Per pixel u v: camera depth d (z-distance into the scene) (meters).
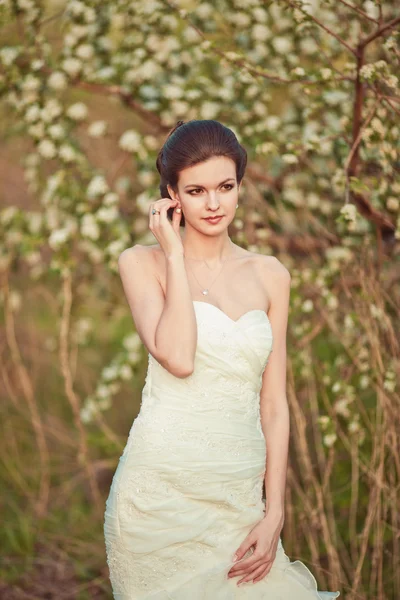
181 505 2.80
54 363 6.65
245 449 2.85
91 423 6.06
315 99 4.47
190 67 4.82
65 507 5.39
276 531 2.83
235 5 4.40
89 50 4.57
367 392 4.57
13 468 5.60
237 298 2.95
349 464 4.50
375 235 4.62
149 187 4.80
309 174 4.79
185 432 2.80
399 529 4.02
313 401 4.36
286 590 2.89
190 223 2.86
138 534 2.82
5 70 4.59
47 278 5.77
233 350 2.80
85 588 4.61
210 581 2.79
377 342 4.09
